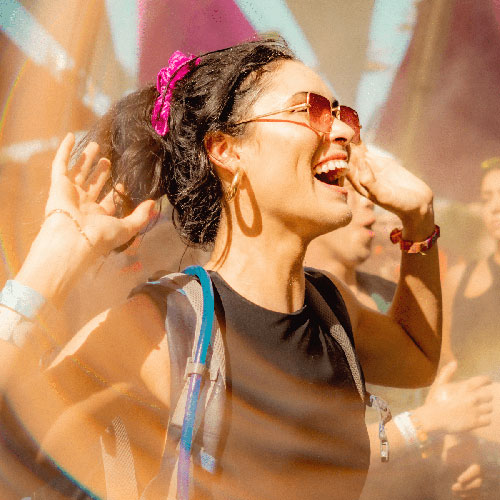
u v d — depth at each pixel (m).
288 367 1.28
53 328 1.21
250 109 1.31
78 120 2.99
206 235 1.42
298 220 1.30
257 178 1.31
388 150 4.35
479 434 2.11
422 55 4.29
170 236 2.02
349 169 1.50
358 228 2.46
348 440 1.34
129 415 1.26
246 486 1.21
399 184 1.56
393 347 1.62
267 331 1.28
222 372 1.20
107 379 1.24
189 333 1.22
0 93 3.03
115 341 1.25
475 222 4.05
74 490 1.32
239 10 3.67
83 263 1.24
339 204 1.31
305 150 1.29
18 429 1.25
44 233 1.24
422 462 2.00
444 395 1.86
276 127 1.29
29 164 2.40
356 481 1.36
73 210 1.26
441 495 2.07
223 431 1.19
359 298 2.52
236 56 1.37
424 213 1.55
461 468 2.08
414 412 1.84
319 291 1.46
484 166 3.24
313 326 1.37
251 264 1.33
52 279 1.20
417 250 1.57
